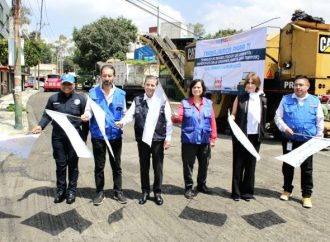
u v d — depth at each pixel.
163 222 5.13
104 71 5.56
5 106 23.02
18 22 13.68
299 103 5.72
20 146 5.23
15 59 13.71
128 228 4.92
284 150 5.91
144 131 5.58
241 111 5.90
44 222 5.08
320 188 6.79
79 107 5.72
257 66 11.78
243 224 5.10
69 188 5.84
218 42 13.98
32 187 6.61
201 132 6.04
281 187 6.78
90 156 4.89
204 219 5.25
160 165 5.77
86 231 4.81
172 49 19.70
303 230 4.93
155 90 5.64
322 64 11.04
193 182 6.82
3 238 4.60
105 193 6.28
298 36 11.46
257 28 11.79
